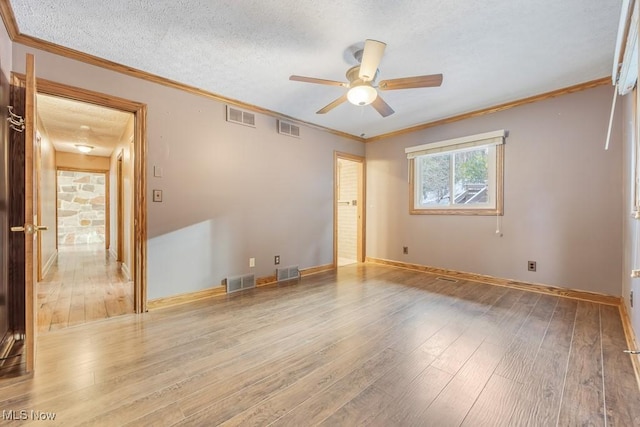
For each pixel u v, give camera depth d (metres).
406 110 3.81
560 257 3.22
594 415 1.37
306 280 4.00
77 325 2.45
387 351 2.00
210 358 1.91
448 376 1.70
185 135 3.09
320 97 3.40
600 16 1.98
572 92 3.12
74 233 7.45
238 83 3.03
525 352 1.97
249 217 3.66
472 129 3.90
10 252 2.13
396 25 2.07
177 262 3.03
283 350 2.02
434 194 4.43
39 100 3.35
